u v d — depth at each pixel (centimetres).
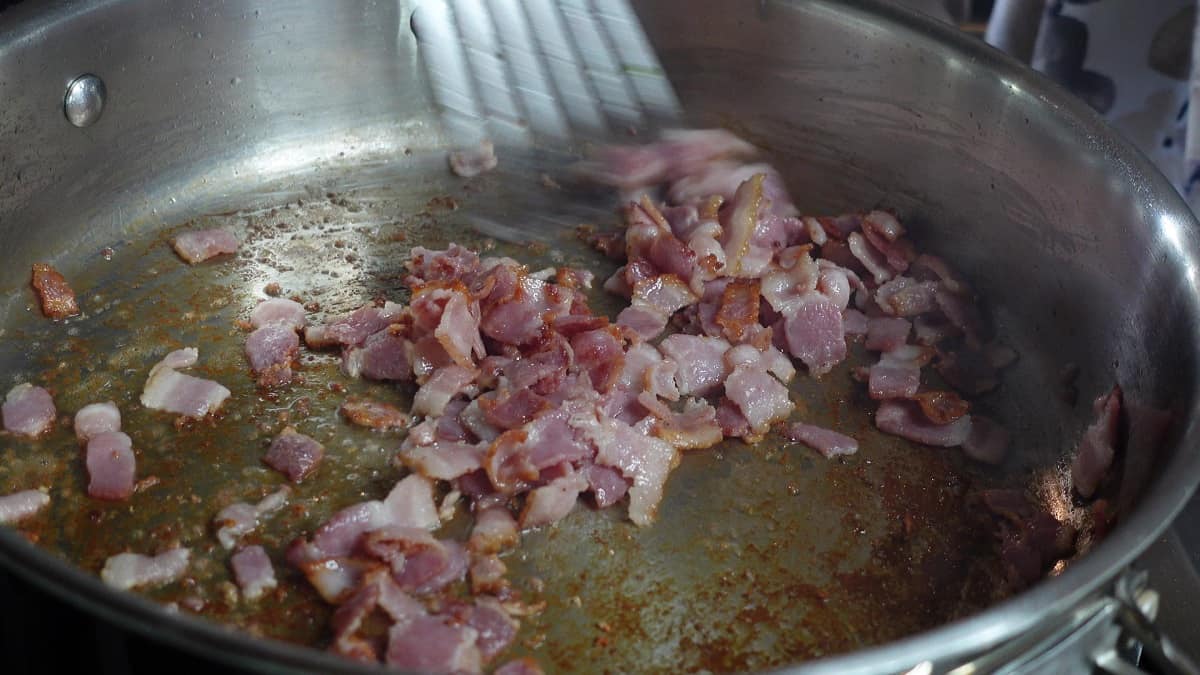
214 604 41
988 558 44
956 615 42
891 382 49
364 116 58
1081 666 37
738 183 56
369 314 49
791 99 56
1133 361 46
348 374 48
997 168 51
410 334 48
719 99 57
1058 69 58
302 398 47
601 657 40
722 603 42
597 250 54
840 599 42
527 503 43
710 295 51
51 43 49
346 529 42
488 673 39
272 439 46
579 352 47
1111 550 35
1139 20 55
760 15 54
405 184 57
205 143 55
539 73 58
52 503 44
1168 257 44
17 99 49
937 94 52
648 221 52
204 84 54
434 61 57
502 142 59
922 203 54
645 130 58
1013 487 46
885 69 53
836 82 54
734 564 43
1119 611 36
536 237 54
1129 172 46
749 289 50
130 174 53
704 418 47
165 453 45
